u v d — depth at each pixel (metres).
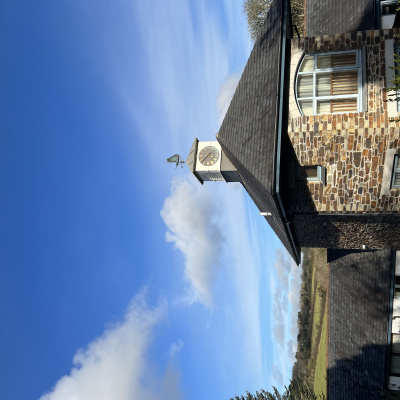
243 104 14.39
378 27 15.60
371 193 12.05
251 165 12.57
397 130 11.49
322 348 42.69
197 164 18.12
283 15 12.64
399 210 11.92
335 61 12.44
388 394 17.56
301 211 12.94
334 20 17.66
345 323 20.44
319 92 12.48
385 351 18.41
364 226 13.32
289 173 12.68
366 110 11.80
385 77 11.76
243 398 31.75
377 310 18.80
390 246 14.65
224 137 15.05
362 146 11.88
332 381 20.91
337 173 12.30
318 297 50.22
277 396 31.78
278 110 11.91
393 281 18.38
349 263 20.36
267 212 16.36
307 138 12.38
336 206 12.52
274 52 12.78
